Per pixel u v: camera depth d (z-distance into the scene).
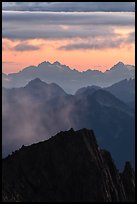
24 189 77.56
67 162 84.19
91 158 84.38
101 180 82.62
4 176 76.88
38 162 83.44
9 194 72.00
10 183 76.62
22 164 82.56
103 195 81.00
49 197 79.31
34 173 81.88
